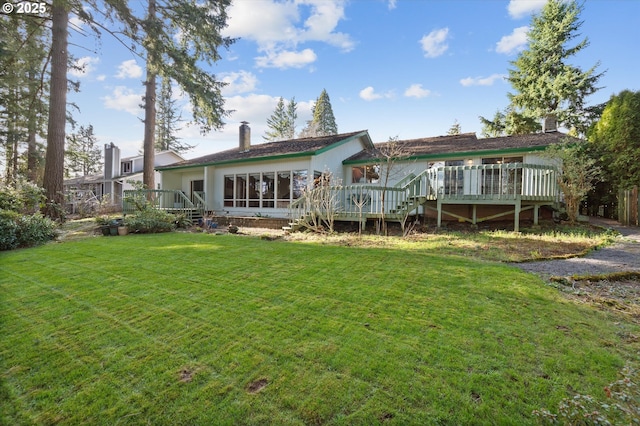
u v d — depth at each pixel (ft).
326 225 35.94
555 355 7.94
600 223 34.99
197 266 17.48
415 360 7.75
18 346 8.68
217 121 51.90
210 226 41.34
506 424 5.65
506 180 29.78
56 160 39.37
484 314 10.52
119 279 14.96
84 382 7.09
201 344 8.69
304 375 7.19
